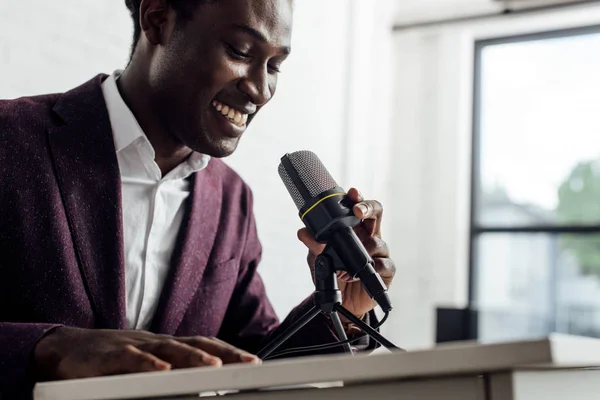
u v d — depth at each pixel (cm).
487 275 564
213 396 84
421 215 577
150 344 97
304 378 72
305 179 123
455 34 583
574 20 543
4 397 105
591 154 547
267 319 162
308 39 466
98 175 138
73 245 135
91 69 317
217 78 134
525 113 568
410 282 573
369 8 520
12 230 130
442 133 579
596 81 549
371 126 532
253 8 133
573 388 76
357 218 118
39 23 298
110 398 84
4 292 130
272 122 432
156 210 146
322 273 117
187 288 147
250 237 165
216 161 162
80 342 102
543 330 543
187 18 135
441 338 352
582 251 543
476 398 71
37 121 139
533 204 559
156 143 144
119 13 329
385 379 75
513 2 533
